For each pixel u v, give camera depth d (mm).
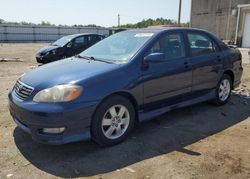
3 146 4113
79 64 4453
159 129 4824
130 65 4301
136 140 4379
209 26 30469
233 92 7348
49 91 3709
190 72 5164
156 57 4344
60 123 3617
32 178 3346
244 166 3643
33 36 43188
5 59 15867
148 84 4469
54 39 44812
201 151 4043
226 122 5215
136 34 5031
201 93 5559
